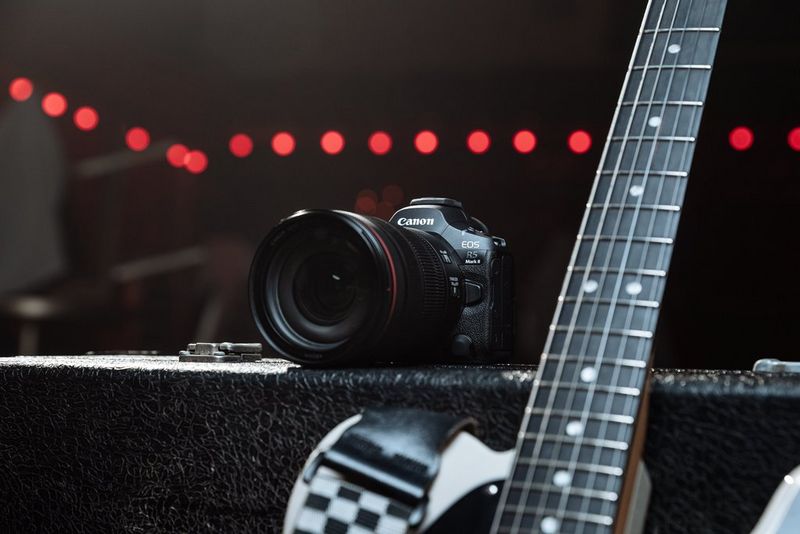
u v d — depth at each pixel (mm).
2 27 2908
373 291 640
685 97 603
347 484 532
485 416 583
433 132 3215
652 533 546
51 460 684
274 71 3078
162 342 3164
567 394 517
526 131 3096
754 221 3109
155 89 3129
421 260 697
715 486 540
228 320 3219
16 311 2867
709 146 3035
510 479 495
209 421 637
